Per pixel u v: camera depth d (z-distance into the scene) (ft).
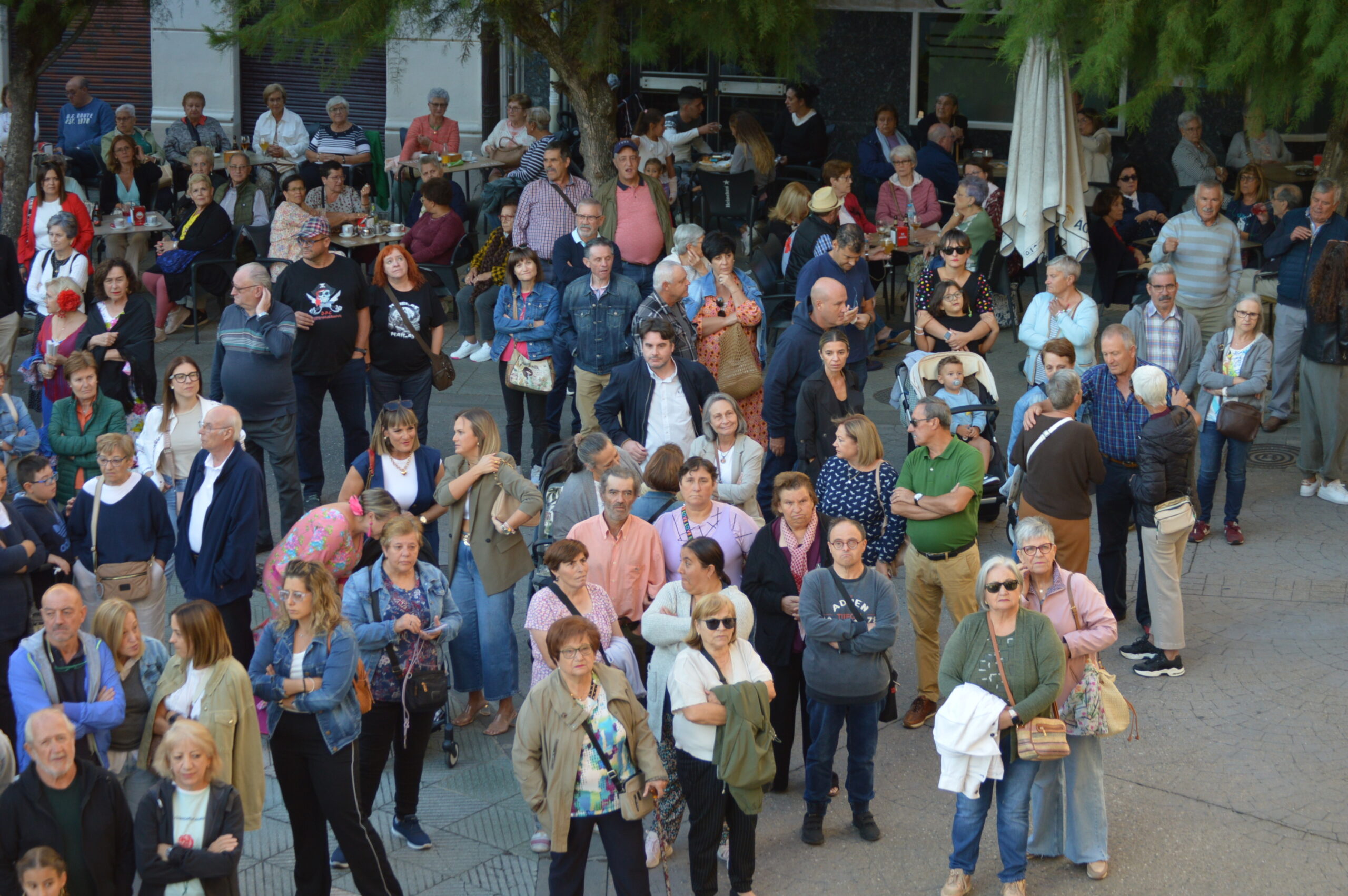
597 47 50.14
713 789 23.93
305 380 41.81
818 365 36.19
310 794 24.27
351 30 48.96
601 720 22.72
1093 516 42.29
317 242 40.86
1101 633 24.41
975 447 39.19
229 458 30.76
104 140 65.36
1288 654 33.27
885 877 25.63
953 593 29.94
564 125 77.97
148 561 31.81
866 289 39.81
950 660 24.26
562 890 23.34
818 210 49.67
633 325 38.99
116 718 25.04
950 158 66.44
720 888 25.68
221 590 30.68
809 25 50.70
